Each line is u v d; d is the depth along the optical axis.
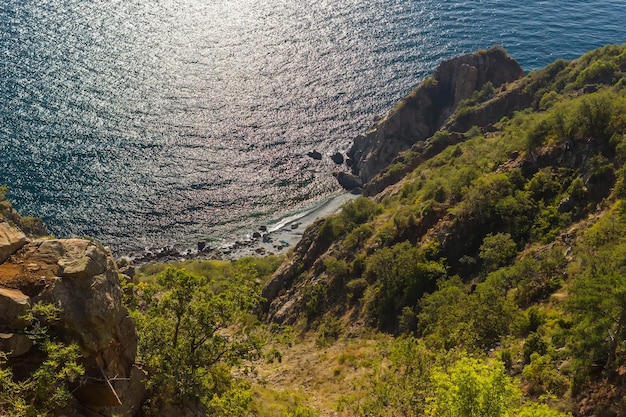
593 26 182.38
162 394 24.19
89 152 114.38
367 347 49.88
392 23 181.75
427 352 36.03
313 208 108.44
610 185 50.34
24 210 99.44
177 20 174.12
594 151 54.44
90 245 21.25
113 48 153.50
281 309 67.31
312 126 132.25
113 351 21.83
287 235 100.31
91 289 20.20
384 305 56.78
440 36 173.62
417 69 155.00
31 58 144.25
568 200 52.44
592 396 28.02
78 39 155.75
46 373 17.77
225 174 114.94
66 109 125.94
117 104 129.88
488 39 172.38
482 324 39.53
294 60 157.38
